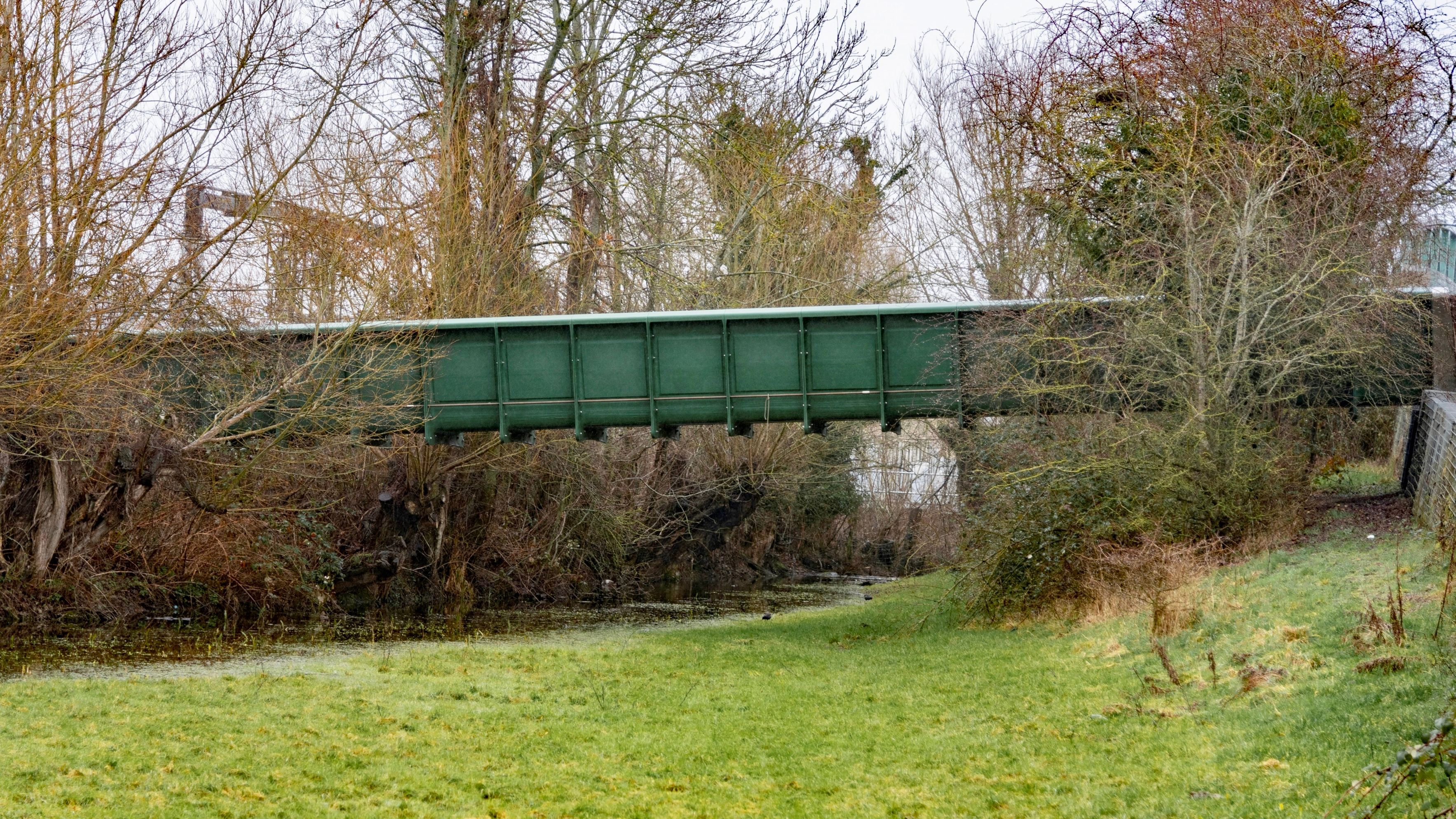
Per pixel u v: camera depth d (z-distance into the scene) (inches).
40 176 817.5
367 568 1312.7
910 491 2122.3
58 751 462.0
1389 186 865.5
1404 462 956.0
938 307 1034.7
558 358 1087.6
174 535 1155.3
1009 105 1074.1
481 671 748.6
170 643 929.5
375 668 763.4
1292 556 731.4
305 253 1104.2
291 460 1145.4
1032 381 909.8
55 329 829.8
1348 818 293.4
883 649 828.6
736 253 1512.1
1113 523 832.9
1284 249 801.6
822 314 1056.8
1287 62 877.2
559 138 1378.0
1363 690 400.8
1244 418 825.5
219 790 419.2
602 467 1542.8
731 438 1606.8
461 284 1236.5
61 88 802.2
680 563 1775.3
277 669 765.3
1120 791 369.4
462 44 1305.4
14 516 1050.1
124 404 975.0
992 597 903.1
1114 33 969.5
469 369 1093.8
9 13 782.5
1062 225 963.3
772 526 1961.1
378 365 1076.5
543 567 1482.5
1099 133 939.3
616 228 1425.9
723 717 577.3
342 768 459.8
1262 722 405.1
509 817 398.9
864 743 502.6
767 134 1444.4
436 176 1255.5
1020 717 512.4
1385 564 617.3
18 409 868.0
